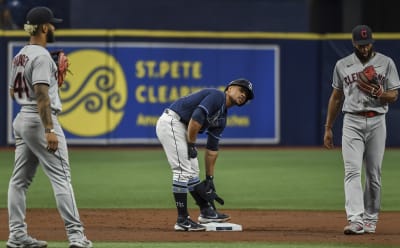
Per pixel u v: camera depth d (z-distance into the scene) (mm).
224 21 75438
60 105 23766
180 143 28156
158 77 61625
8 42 60344
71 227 23516
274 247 24625
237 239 26500
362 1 74000
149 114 61719
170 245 24844
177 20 74938
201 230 28562
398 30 73688
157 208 35250
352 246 25016
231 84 28688
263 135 62875
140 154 58281
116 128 61438
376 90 27312
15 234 24031
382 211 34531
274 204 36875
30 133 23328
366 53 27438
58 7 71500
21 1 70438
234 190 41531
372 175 28172
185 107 28156
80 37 60531
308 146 63500
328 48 62781
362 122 27703
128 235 27438
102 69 60969
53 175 23500
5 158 54875
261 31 75688
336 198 38906
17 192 24062
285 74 62844
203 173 47250
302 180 45469
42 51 23141
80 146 61219
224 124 29109
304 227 29875
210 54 62062
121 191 40875
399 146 62656
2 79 60469
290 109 63062
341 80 28078
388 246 25109
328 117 29000
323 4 76375
